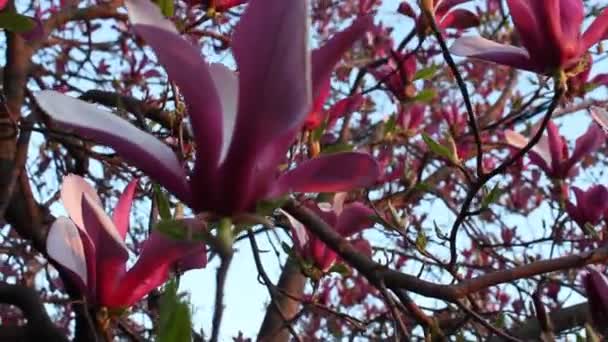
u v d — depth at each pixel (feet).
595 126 3.63
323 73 1.80
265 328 5.50
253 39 1.70
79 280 2.21
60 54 6.28
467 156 4.92
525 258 4.89
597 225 3.67
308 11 1.67
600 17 2.56
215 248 1.84
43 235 3.99
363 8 5.82
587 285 2.72
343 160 1.91
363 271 3.18
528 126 4.91
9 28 2.17
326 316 5.78
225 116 1.89
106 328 2.23
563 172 3.67
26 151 3.82
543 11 2.54
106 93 4.15
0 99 3.89
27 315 3.78
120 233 2.29
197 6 3.29
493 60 2.61
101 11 4.21
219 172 1.86
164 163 1.89
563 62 2.58
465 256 6.35
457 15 3.58
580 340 2.70
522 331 3.85
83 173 4.63
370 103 6.26
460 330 3.65
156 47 1.77
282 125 1.74
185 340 1.69
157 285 2.25
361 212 3.46
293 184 1.91
